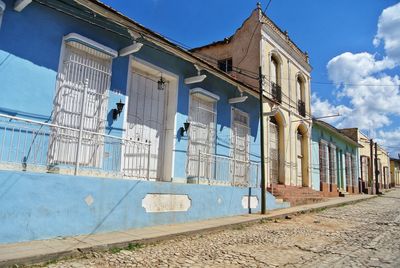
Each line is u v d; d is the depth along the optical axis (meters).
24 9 6.94
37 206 6.01
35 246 5.54
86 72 7.96
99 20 8.12
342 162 28.25
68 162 7.43
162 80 10.25
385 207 17.94
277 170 17.53
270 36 17.41
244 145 13.91
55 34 7.40
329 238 8.27
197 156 11.30
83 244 5.88
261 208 12.01
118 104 8.48
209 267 5.40
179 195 9.07
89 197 6.81
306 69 21.36
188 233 7.79
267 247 7.07
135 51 8.41
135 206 7.76
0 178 5.60
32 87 6.93
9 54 6.64
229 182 12.30
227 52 18.17
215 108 12.32
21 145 6.69
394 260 6.07
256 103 14.96
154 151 10.16
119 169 8.42
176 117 10.55
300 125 20.06
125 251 6.11
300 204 15.84
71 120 7.55
